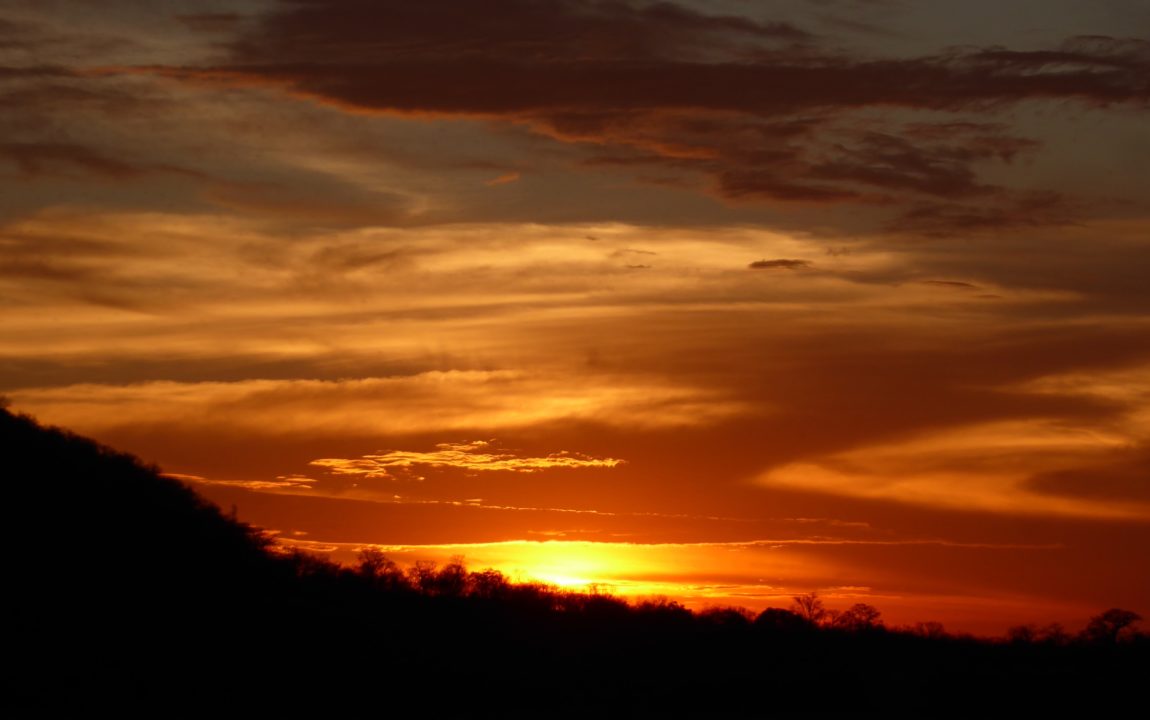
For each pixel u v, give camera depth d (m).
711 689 81.19
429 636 84.69
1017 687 86.50
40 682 63.00
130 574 78.00
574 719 72.38
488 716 71.75
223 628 75.38
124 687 64.81
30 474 84.81
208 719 63.69
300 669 73.25
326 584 90.06
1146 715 82.81
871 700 82.56
